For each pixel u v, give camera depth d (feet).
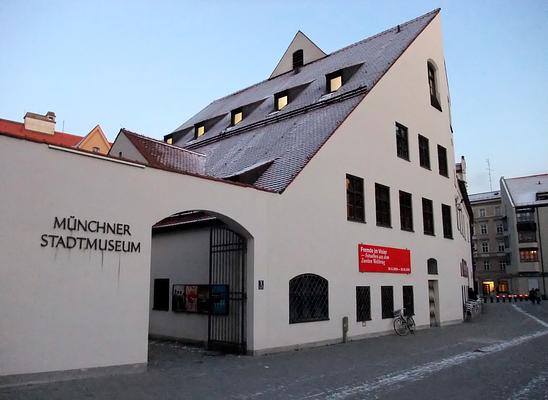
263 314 43.83
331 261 52.80
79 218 31.73
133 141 64.64
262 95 91.66
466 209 134.82
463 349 46.73
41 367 28.84
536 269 214.48
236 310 45.60
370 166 61.93
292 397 26.76
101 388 27.91
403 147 71.56
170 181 37.68
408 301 66.49
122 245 33.81
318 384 30.25
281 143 61.62
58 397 25.44
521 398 26.12
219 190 41.45
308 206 50.75
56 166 31.04
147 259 35.22
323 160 53.72
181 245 54.85
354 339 54.44
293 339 46.50
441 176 81.51
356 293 56.24
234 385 29.84
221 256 48.34
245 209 43.57
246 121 80.69
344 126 57.98
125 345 33.12
